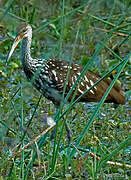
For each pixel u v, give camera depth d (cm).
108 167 1004
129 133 1180
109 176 996
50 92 1247
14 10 1784
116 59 1631
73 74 1258
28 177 991
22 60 1273
